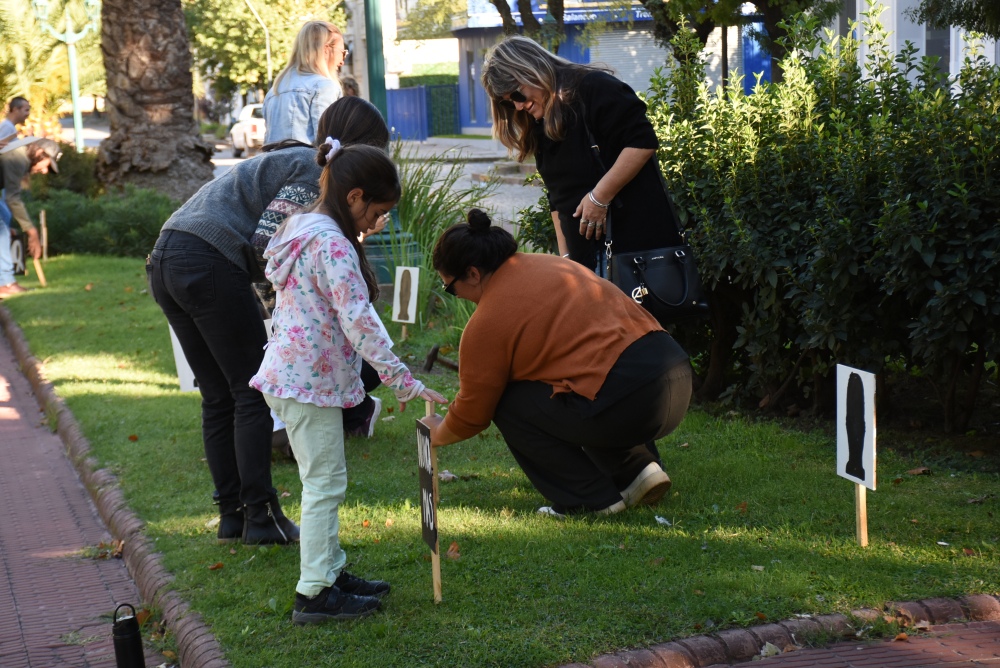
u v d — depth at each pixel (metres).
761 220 5.87
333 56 6.35
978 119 5.10
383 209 3.80
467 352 4.44
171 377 7.97
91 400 7.34
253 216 4.44
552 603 3.84
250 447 4.49
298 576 4.23
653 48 33.16
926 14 7.90
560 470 4.73
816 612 3.72
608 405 4.35
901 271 5.09
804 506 4.79
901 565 4.08
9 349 9.95
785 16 15.84
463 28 43.78
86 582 4.72
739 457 5.52
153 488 5.52
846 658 3.51
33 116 23.66
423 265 9.46
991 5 7.16
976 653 3.51
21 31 23.05
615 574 4.06
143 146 16.12
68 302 10.91
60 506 5.77
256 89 44.88
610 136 4.83
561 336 4.40
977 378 5.64
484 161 29.14
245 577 4.24
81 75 24.36
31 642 4.17
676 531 4.52
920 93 5.61
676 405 4.45
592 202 4.83
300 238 3.68
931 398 6.45
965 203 4.87
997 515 4.58
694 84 6.61
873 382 4.10
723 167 6.04
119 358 8.62
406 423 6.51
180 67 16.20
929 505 4.73
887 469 5.31
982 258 4.92
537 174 7.14
